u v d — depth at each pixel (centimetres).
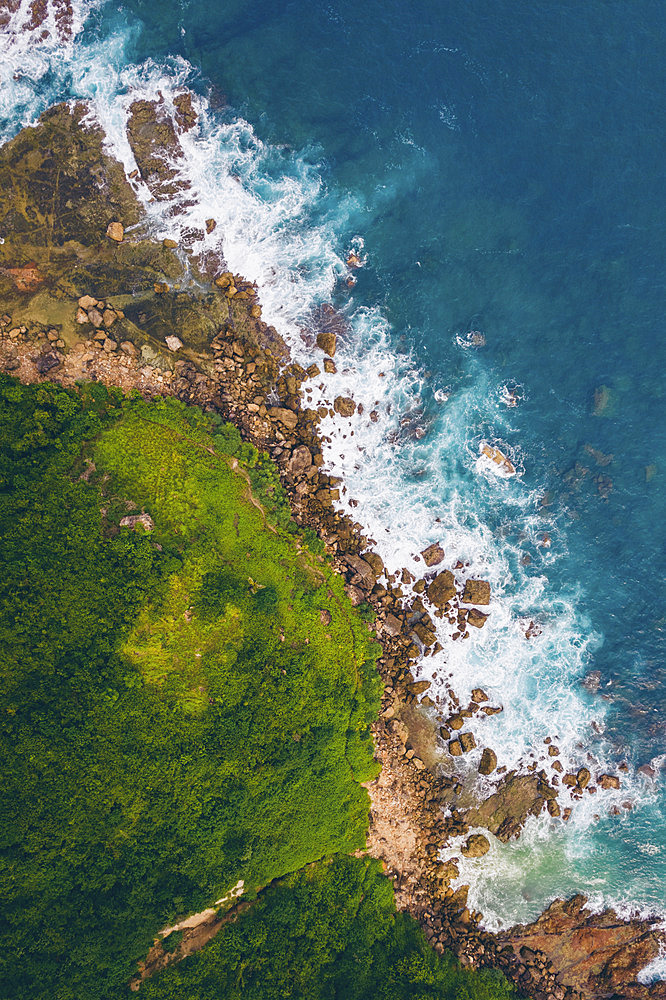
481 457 5403
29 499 4441
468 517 5372
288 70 5281
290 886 4547
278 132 5244
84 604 4341
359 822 4803
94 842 4084
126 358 4916
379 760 5006
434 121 5400
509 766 5278
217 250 5162
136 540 4516
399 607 5281
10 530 4347
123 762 4216
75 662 4244
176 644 4472
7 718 4038
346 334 5275
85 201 5003
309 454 5150
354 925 4619
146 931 4050
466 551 5347
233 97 5212
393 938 4716
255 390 5150
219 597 4562
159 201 5103
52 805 4012
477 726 5272
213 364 5069
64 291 4906
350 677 4947
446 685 5272
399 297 5334
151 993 4047
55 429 4678
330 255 5284
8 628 4147
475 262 5409
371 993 4431
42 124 4997
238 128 5209
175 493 4697
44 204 4962
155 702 4369
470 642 5316
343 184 5297
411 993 4503
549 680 5378
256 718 4556
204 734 4431
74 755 4103
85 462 4647
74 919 3947
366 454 5303
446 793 5184
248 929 4316
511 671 5344
